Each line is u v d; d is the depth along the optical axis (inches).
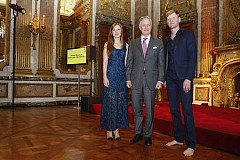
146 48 115.2
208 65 294.2
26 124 161.0
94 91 335.3
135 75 116.0
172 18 107.9
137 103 117.4
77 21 336.8
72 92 318.0
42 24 297.4
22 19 283.3
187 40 104.7
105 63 123.3
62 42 324.8
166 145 113.9
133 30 374.0
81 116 203.5
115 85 122.1
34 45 290.2
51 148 104.8
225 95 274.1
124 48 125.0
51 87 299.7
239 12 270.4
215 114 180.4
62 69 314.7
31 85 284.7
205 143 119.1
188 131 103.6
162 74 112.1
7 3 273.1
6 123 163.8
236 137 103.0
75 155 95.4
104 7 345.7
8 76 269.4
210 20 293.9
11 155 93.8
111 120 120.6
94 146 109.7
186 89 101.5
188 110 103.0
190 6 322.7
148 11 365.4
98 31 338.3
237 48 254.4
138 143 116.8
